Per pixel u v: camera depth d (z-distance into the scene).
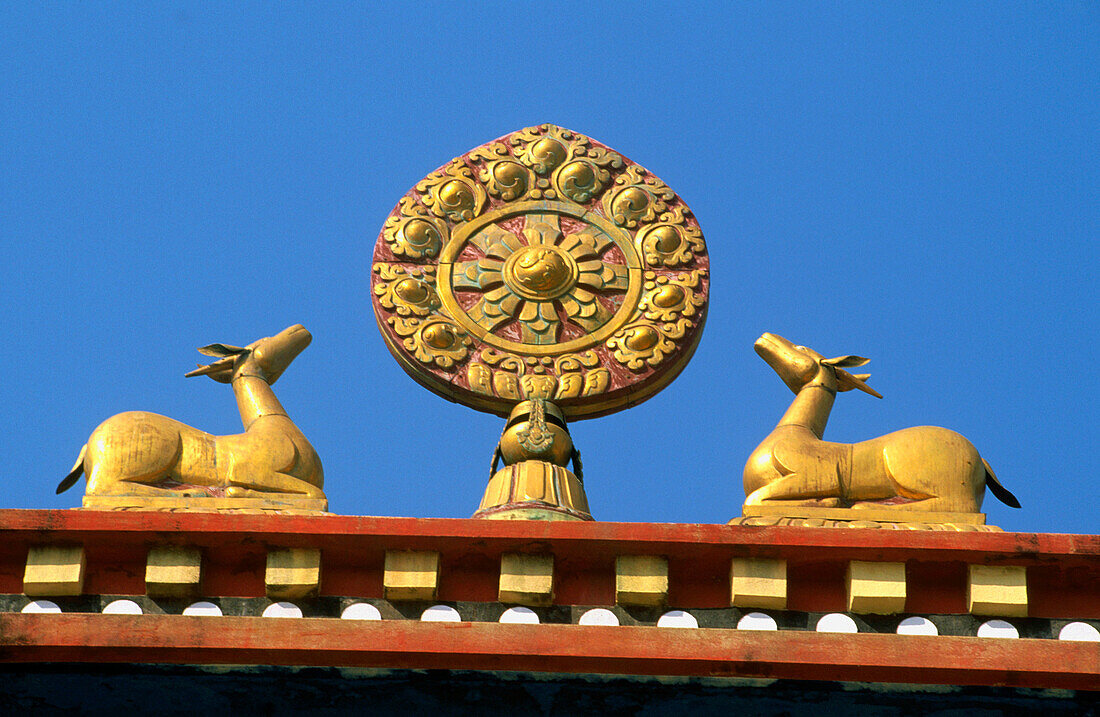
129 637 16.28
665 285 20.56
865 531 16.97
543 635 16.38
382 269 20.53
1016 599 16.94
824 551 16.95
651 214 21.00
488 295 20.39
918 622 17.00
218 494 18.41
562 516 18.52
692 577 17.08
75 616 16.34
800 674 16.53
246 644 16.30
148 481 18.36
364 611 16.94
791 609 17.02
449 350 20.09
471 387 19.88
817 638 16.52
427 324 20.20
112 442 18.38
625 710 16.78
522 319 20.28
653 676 16.80
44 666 16.67
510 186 21.06
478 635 16.38
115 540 16.89
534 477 18.95
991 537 16.95
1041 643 16.53
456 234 20.77
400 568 16.91
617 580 16.92
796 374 20.08
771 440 19.05
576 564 17.08
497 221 20.88
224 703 16.70
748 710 16.80
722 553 16.97
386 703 16.75
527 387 19.91
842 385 20.12
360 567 17.05
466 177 21.09
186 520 16.84
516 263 20.48
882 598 16.89
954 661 16.44
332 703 16.73
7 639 16.17
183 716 16.64
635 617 16.95
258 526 16.84
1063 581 17.09
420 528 16.88
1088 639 16.94
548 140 21.36
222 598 16.97
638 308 20.44
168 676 16.75
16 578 16.89
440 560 17.00
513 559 16.98
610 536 16.88
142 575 16.95
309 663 16.53
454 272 20.56
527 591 16.86
